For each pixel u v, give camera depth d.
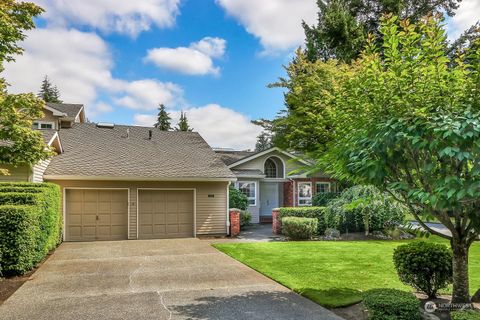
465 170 4.32
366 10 22.02
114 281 7.35
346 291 6.45
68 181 13.73
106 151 16.16
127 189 14.49
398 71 4.55
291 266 8.65
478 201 4.31
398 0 20.12
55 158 14.50
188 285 7.00
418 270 5.80
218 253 10.73
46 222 9.66
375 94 4.88
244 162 20.59
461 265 5.08
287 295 6.29
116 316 5.25
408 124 4.41
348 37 20.05
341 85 5.83
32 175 11.79
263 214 21.55
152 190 14.92
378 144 4.57
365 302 4.62
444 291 6.37
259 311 5.43
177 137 19.86
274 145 21.91
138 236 14.54
